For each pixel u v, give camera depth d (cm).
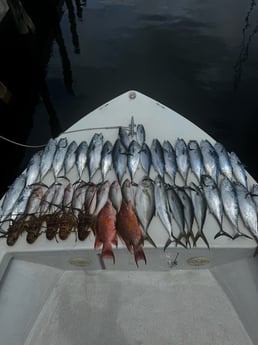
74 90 398
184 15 533
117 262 140
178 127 187
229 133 314
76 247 131
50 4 542
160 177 154
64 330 129
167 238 132
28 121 361
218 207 141
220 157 166
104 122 193
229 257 135
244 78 387
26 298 131
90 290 140
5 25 439
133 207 141
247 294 126
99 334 127
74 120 356
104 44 482
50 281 142
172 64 421
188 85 384
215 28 489
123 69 424
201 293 136
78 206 146
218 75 395
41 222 139
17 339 121
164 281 141
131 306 134
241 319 126
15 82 409
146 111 198
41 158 173
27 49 450
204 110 345
